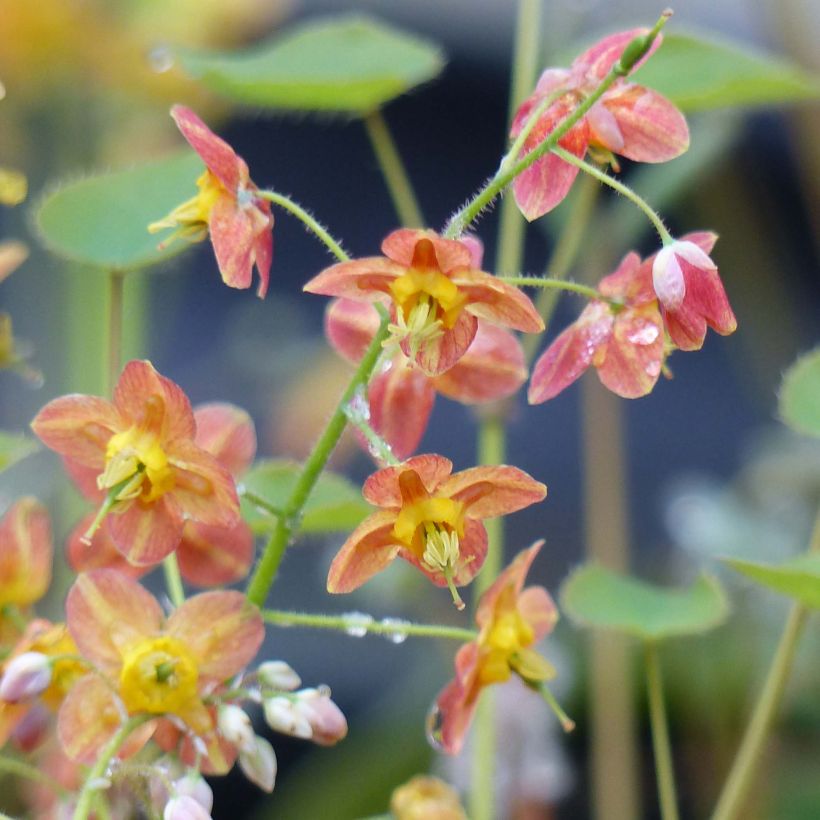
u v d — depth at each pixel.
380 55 0.49
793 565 0.45
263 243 0.44
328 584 0.43
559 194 0.44
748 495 0.60
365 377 0.44
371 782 0.56
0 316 0.47
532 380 0.45
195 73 0.48
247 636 0.44
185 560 0.46
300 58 0.49
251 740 0.43
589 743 0.58
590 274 0.54
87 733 0.44
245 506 0.46
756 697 0.57
